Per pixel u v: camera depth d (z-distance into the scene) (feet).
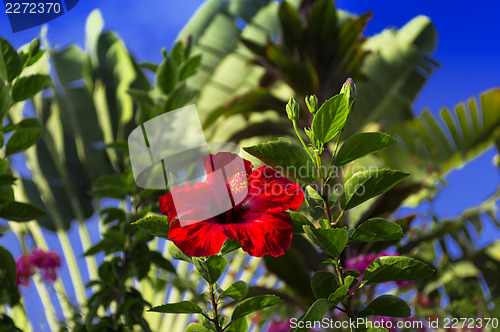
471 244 8.05
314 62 8.11
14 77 3.54
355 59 8.15
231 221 2.51
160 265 4.18
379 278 2.62
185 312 2.68
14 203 3.62
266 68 8.16
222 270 2.62
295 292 5.96
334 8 7.88
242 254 7.70
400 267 2.59
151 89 5.78
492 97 9.09
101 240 4.13
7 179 3.63
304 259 5.90
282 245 2.46
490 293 7.27
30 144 3.67
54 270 6.43
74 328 4.26
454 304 6.25
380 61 12.01
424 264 2.58
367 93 11.61
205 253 2.43
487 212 8.13
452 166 9.05
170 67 4.53
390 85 11.79
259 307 2.69
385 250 5.20
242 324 2.80
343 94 2.48
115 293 4.21
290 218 2.54
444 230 6.34
